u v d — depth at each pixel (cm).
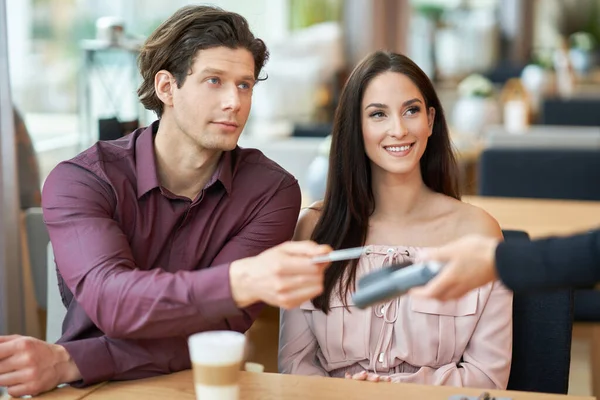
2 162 334
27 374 206
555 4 1173
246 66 219
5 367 207
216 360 169
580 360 454
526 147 508
